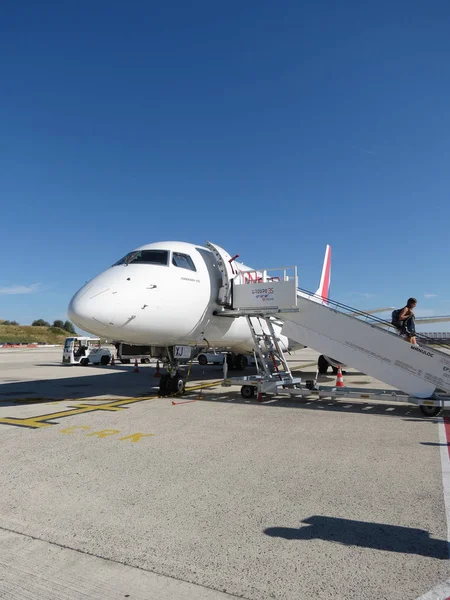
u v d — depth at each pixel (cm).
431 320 1633
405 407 1088
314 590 303
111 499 477
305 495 482
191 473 564
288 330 1186
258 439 747
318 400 1202
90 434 794
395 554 352
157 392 1392
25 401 1211
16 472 574
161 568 336
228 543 374
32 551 364
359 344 1079
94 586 313
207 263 1302
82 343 3002
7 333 9862
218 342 1398
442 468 572
